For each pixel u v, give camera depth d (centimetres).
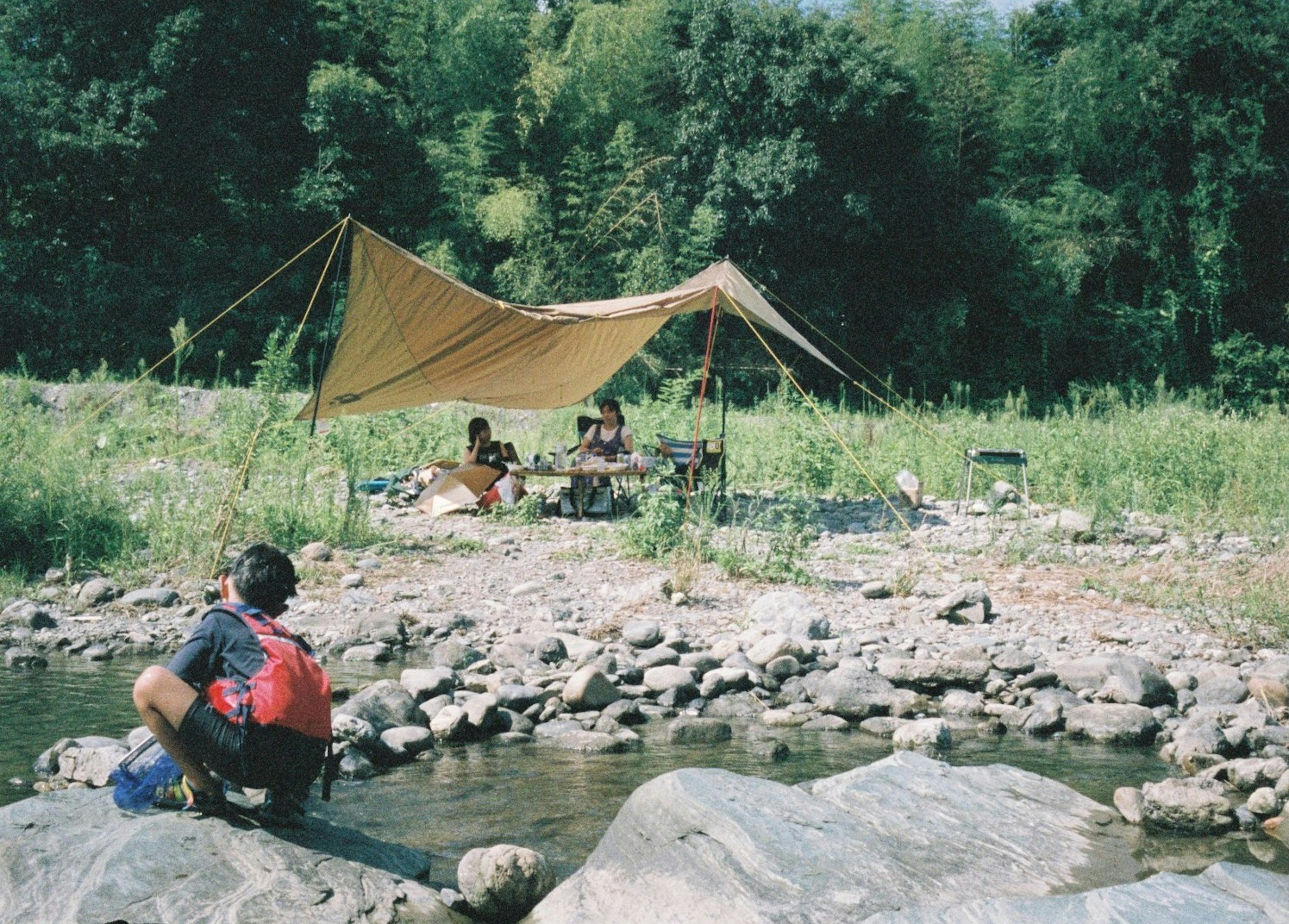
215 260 2964
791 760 571
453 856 436
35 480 1021
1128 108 3719
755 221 3172
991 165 3859
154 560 987
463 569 1022
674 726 607
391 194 3103
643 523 1090
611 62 3431
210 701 382
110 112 2741
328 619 832
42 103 2775
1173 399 2070
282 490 1141
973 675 700
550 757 568
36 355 2759
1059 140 3850
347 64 3138
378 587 940
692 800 400
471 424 1364
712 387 3216
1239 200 3684
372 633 789
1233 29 3609
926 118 3403
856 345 3644
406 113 3228
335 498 1273
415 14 3338
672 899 366
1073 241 3650
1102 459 1503
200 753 377
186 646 385
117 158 2741
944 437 1736
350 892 361
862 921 338
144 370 2444
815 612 822
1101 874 410
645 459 1276
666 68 3456
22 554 969
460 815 482
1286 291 3888
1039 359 3778
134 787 393
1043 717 636
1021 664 720
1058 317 3669
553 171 3372
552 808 493
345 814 479
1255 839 459
